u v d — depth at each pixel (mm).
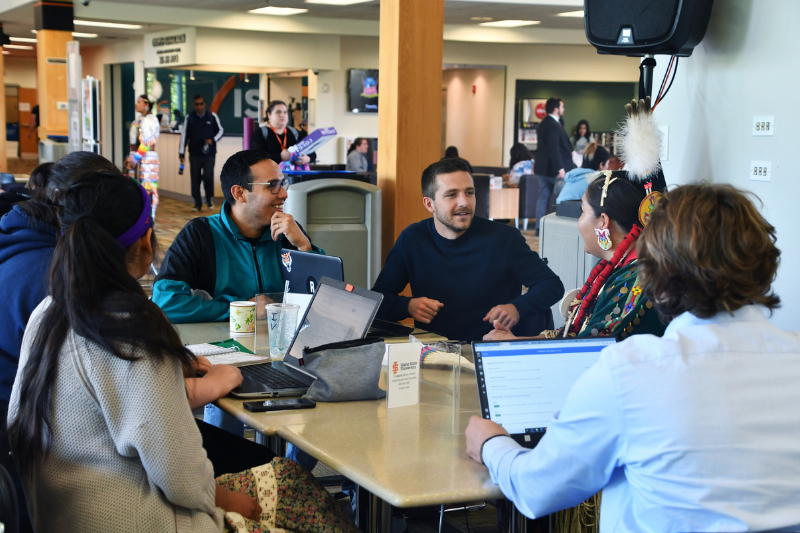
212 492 1583
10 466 1471
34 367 1508
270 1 10758
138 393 1453
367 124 14484
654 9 3451
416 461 1613
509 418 1697
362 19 12586
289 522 1834
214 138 12805
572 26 12891
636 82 15797
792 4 3311
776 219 3455
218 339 2654
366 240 4859
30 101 26000
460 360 1790
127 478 1494
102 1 11586
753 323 1271
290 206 4695
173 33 13406
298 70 14461
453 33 12859
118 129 18328
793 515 1179
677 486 1190
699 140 3846
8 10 12688
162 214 12062
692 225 1241
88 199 1654
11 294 1831
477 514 3115
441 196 2988
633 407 1218
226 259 3068
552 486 1337
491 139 15945
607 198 2244
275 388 2059
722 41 3662
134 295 1515
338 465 1594
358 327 2172
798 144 3322
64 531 1494
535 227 11297
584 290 2359
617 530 1283
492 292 3074
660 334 2035
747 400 1203
